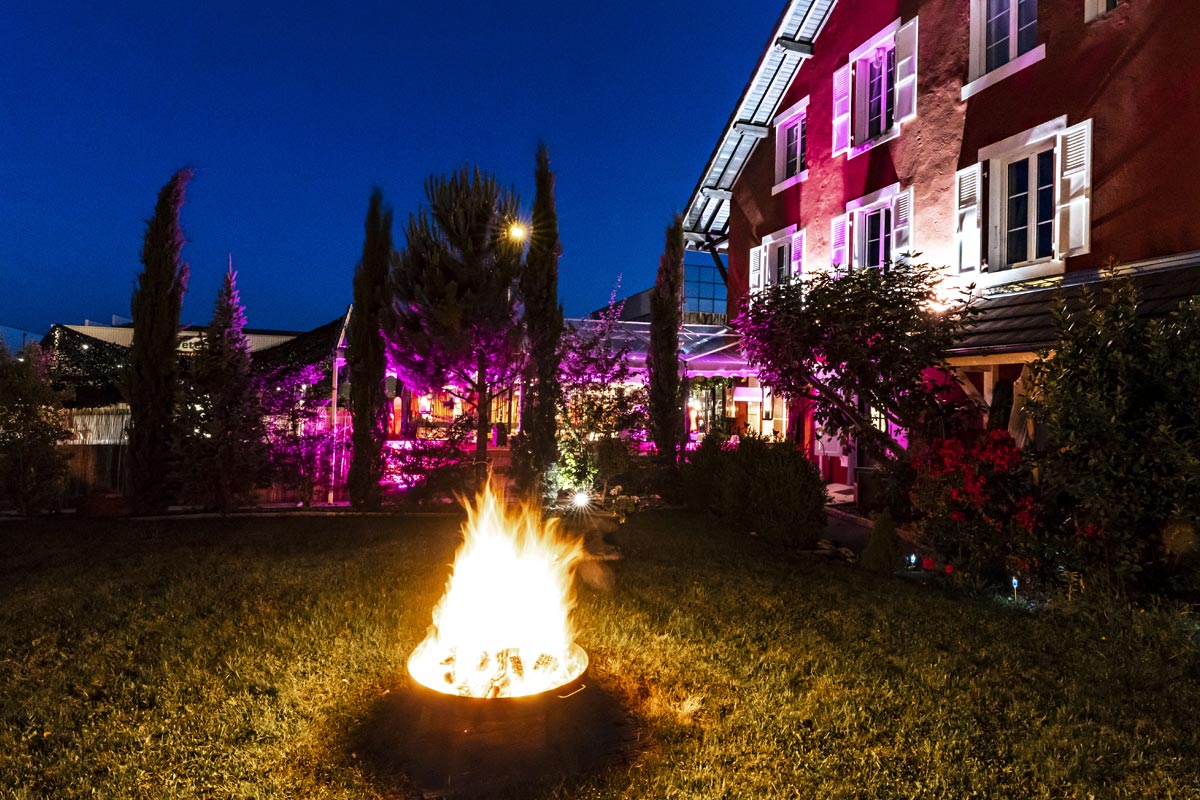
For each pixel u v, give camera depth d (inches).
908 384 379.6
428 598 245.0
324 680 177.0
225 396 426.0
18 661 191.8
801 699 169.6
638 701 166.4
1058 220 396.8
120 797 129.3
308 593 251.8
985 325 397.7
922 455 339.6
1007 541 254.8
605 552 325.7
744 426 575.5
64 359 636.7
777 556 329.4
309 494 456.4
